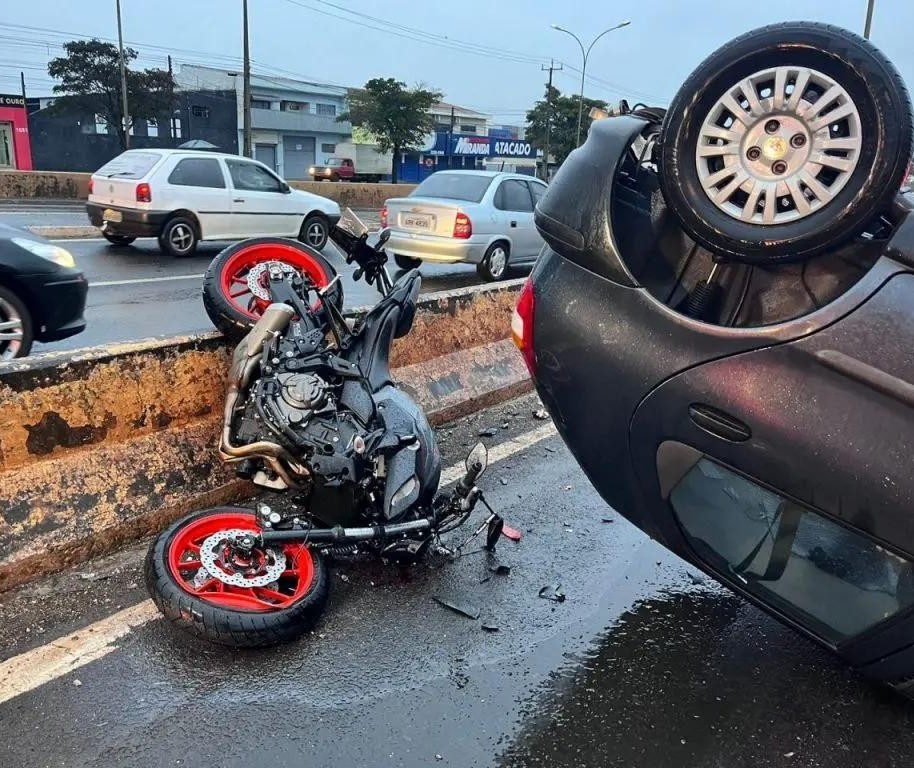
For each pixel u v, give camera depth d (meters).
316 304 3.89
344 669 2.82
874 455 2.25
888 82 2.19
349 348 3.67
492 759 2.46
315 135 63.44
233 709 2.57
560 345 2.81
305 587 3.04
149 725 2.47
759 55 2.34
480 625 3.13
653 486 2.77
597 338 2.72
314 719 2.56
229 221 12.49
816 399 2.32
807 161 2.31
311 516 3.29
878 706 2.79
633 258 2.82
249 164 12.84
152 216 11.60
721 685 2.87
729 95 2.40
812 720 2.70
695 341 2.53
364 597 3.26
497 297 6.02
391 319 3.74
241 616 2.79
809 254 2.37
